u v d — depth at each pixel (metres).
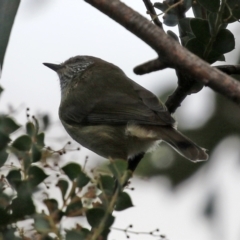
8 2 5.29
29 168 5.07
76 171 4.98
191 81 8.02
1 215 4.97
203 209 9.92
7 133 5.06
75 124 10.44
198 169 10.39
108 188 5.10
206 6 7.23
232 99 4.91
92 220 4.93
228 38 7.41
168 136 8.74
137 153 9.79
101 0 5.09
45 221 4.70
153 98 9.59
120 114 9.70
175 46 5.05
